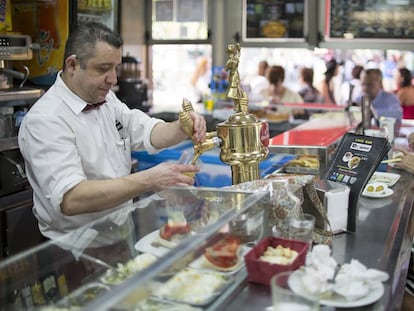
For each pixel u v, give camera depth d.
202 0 5.36
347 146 1.88
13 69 3.77
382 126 3.34
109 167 2.15
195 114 1.90
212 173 2.67
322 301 1.24
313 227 1.52
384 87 5.04
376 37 4.97
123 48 5.19
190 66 5.55
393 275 1.42
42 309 1.20
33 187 2.05
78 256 1.38
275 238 1.44
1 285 1.27
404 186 2.39
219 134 1.77
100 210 1.84
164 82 5.64
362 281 1.30
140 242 1.43
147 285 1.05
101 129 2.11
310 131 2.95
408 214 1.99
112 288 1.17
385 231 1.76
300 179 1.61
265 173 2.45
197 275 1.24
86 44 1.90
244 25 5.32
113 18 4.26
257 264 1.32
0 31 3.25
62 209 1.84
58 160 1.87
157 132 2.25
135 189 1.78
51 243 1.39
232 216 1.36
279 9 5.19
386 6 4.89
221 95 5.06
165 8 5.47
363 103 3.49
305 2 5.09
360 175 1.76
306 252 1.40
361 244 1.64
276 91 5.34
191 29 5.46
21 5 3.71
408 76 4.94
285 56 5.26
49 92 2.04
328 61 5.14
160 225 1.51
